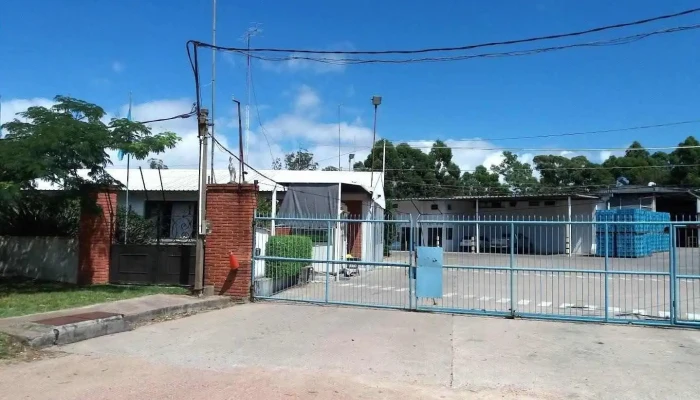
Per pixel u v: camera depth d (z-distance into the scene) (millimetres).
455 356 7742
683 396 6070
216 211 13000
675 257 10367
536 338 9086
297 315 10891
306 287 15031
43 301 10898
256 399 5625
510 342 8750
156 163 30938
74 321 8641
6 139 12070
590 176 63344
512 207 39500
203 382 6191
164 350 7754
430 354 7824
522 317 10977
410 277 11750
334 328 9594
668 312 11930
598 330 9891
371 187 26578
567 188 58219
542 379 6664
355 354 7703
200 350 7785
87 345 7988
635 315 11438
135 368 6742
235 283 12781
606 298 10633
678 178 55812
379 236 16828
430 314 11289
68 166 12289
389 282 15758
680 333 9703
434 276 11531
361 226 17359
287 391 5922
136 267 14055
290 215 19625
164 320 10117
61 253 14602
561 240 15180
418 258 11656
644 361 7625
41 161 11250
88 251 14141
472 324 10266
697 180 53750
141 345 8047
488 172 71500
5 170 11406
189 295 12477
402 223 13016
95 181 13492
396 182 58312
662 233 15016
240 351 7762
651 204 41594
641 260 14219
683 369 7219
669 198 44000
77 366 6785
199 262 12484
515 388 6293
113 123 12703
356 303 12188
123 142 12414
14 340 7598
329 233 12695
